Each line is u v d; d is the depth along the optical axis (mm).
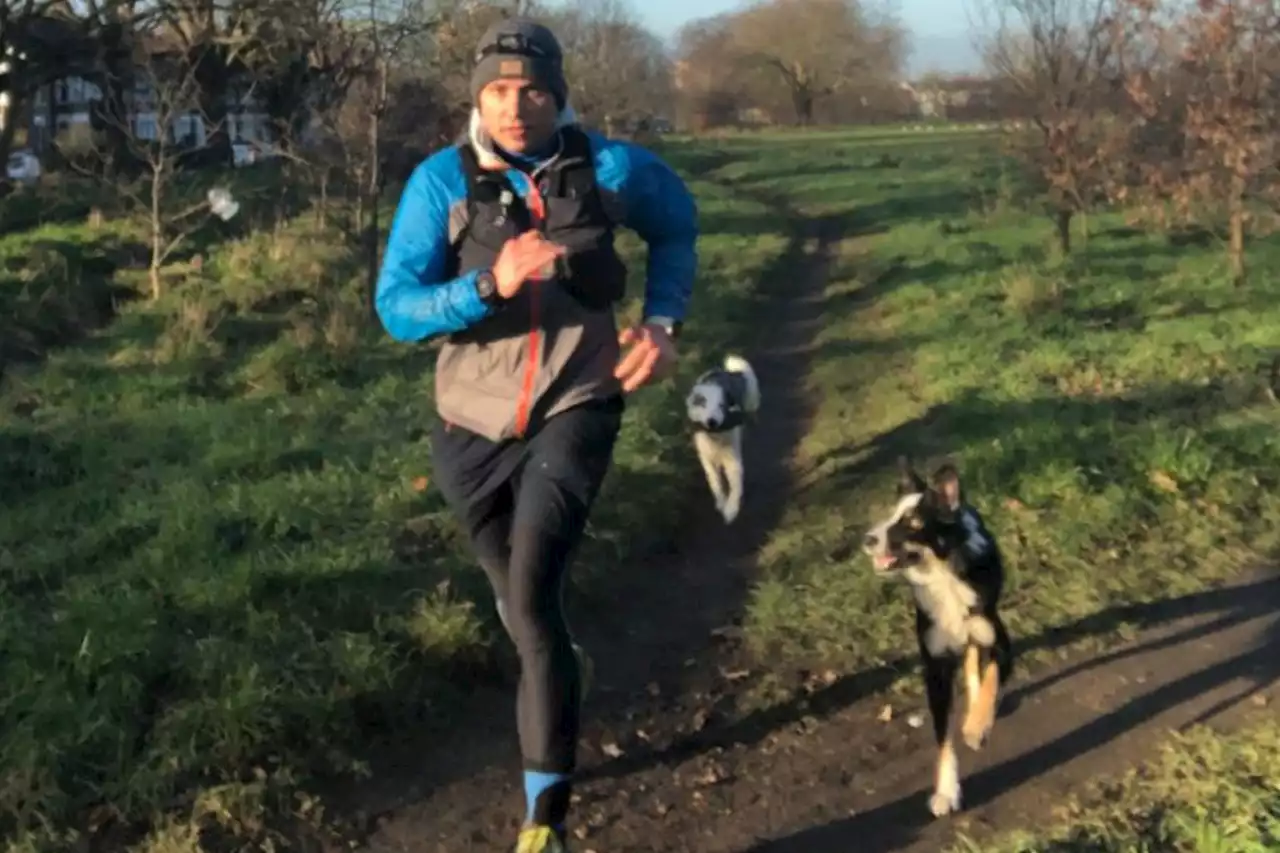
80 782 4359
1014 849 3912
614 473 7980
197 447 8406
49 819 4172
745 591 6773
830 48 67125
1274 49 13461
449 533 6633
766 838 4375
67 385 10266
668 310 3846
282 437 8547
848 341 13125
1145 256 16500
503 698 5410
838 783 4750
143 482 7594
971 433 8867
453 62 14891
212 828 4262
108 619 5305
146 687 4926
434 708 5184
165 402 9883
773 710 5375
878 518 7586
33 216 17984
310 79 17719
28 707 4641
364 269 13992
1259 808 4098
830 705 5406
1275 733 4719
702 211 23484
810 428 10164
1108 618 6059
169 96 16500
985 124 53625
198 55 20891
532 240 3357
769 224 22453
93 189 19688
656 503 7840
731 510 7969
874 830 4402
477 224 3609
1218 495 7602
